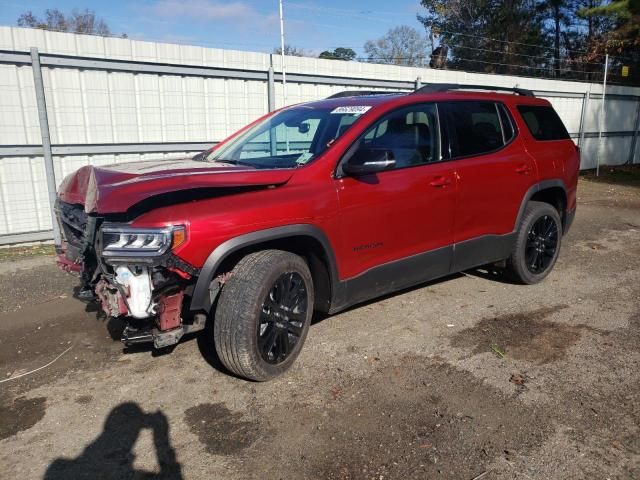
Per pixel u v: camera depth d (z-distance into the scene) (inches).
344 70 409.1
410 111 175.0
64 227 156.4
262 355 138.4
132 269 123.6
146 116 322.3
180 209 127.2
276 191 141.2
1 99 277.1
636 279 231.0
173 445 118.4
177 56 326.0
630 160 722.2
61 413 131.6
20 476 109.0
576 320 184.5
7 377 150.1
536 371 148.8
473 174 186.5
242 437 120.8
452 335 172.6
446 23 1502.2
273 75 366.0
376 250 162.6
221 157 181.0
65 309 199.9
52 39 284.8
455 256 187.3
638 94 694.5
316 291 158.6
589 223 354.3
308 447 116.8
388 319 185.3
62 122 295.6
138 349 165.8
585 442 117.3
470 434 120.3
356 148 158.1
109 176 140.0
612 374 146.7
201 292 128.8
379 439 119.1
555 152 221.9
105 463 112.9
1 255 275.1
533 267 219.0
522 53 1396.4
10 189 286.8
